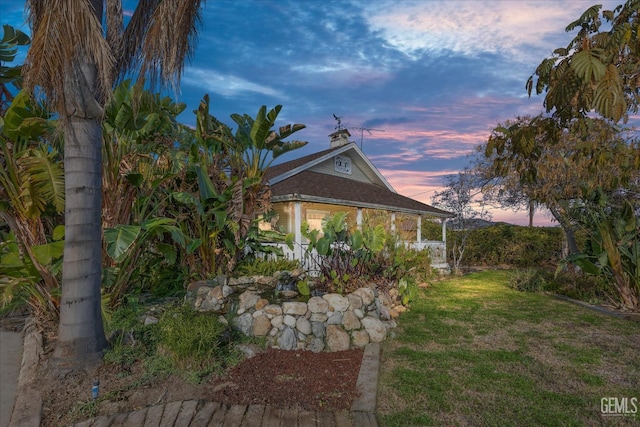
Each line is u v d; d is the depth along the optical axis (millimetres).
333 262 7887
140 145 7480
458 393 4281
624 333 6727
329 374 4777
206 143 9438
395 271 9086
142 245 7508
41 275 5789
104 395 4008
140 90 5020
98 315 4828
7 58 7312
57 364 4484
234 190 9070
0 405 3918
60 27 3887
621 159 3412
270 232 10484
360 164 20188
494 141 3254
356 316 6227
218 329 5176
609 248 8953
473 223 18281
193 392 4156
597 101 1915
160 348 4996
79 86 4527
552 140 3113
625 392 4344
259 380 4535
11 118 5277
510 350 5770
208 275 8875
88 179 4719
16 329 6523
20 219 5801
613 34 2104
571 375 4820
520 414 3818
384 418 3725
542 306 9031
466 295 10516
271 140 9508
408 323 7270
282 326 5910
